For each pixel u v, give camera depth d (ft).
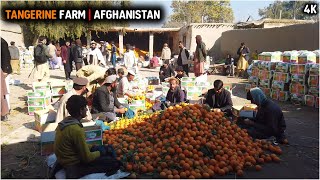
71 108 14.39
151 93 31.73
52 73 63.77
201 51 37.93
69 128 14.03
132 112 25.29
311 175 15.69
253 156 17.16
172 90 26.89
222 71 65.26
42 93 27.73
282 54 35.91
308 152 18.86
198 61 38.17
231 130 19.03
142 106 27.27
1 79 25.40
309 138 21.52
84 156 14.03
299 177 15.44
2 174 15.89
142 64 83.35
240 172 15.37
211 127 18.67
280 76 34.91
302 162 17.34
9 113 28.32
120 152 16.66
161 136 18.21
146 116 22.66
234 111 22.98
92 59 50.31
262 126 20.40
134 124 20.99
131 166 15.43
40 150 19.19
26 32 88.99
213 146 16.93
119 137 18.92
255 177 15.37
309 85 31.32
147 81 40.57
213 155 16.69
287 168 16.53
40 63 38.29
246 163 16.19
